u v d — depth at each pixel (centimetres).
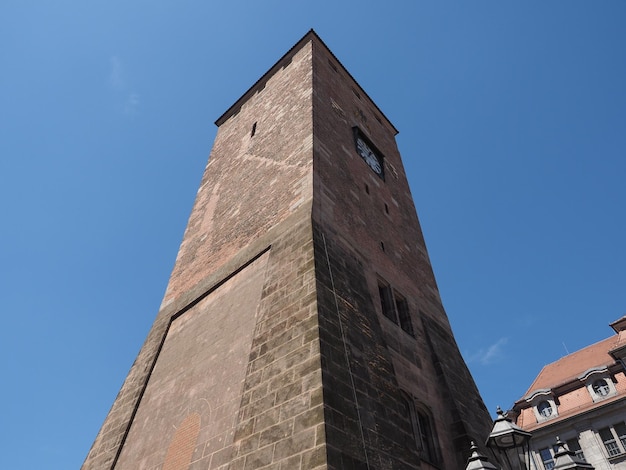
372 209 2025
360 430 964
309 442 876
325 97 2322
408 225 2331
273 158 2075
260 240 1667
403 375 1426
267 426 984
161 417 1416
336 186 1819
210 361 1408
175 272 2147
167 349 1709
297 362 1059
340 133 2209
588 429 3177
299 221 1542
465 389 1675
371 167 2317
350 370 1083
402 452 1053
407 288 1883
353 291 1387
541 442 3353
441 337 1853
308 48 2644
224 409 1196
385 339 1457
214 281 1761
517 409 3653
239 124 2816
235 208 2075
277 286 1352
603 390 3278
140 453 1369
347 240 1628
